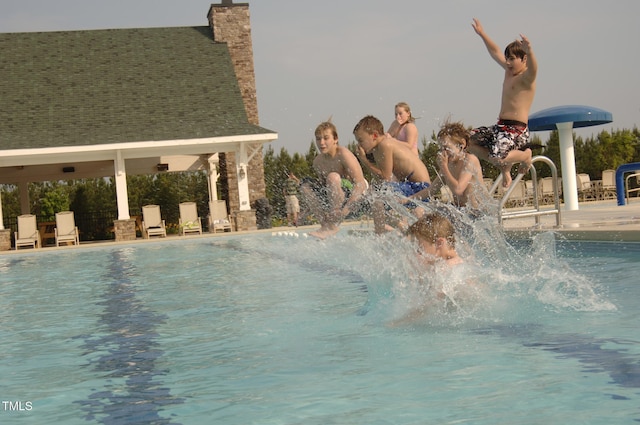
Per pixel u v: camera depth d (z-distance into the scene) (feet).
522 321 14.80
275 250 41.24
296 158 89.86
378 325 15.69
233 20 91.04
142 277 31.27
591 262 23.43
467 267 16.58
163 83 85.51
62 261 45.93
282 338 14.99
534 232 30.76
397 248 17.39
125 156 75.77
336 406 9.86
